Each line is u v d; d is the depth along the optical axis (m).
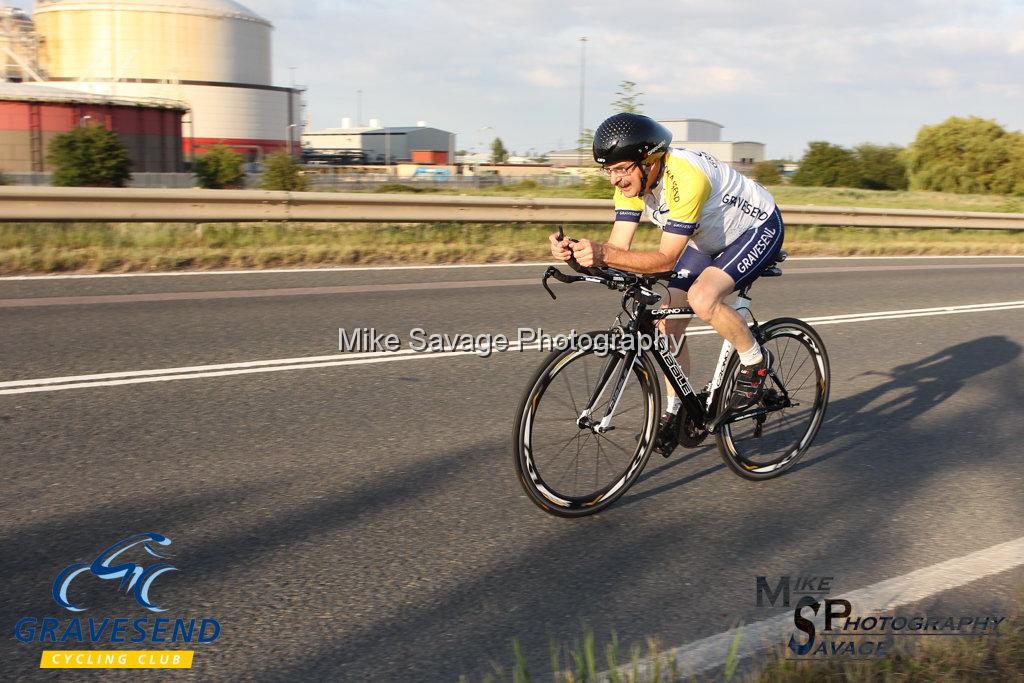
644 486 3.79
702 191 3.23
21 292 7.46
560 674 2.32
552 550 3.12
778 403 3.87
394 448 4.08
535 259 10.95
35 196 9.18
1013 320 8.05
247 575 2.84
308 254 9.85
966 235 17.36
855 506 3.61
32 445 3.92
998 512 3.56
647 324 3.54
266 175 28.58
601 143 3.24
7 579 2.75
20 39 74.62
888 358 6.30
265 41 86.56
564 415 3.35
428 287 8.54
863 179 45.03
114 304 7.07
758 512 3.53
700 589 2.85
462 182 50.03
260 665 2.36
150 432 4.15
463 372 5.46
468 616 2.64
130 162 34.09
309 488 3.57
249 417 4.43
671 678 2.28
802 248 13.52
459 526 3.28
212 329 6.32
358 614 2.63
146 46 77.81
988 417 4.93
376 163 103.38
